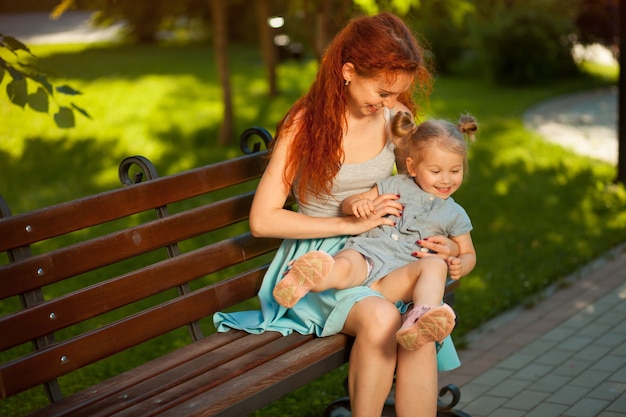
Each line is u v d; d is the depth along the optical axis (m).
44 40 25.27
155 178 3.29
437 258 3.09
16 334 2.67
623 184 8.28
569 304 5.36
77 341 2.82
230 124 11.16
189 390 2.70
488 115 13.04
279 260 3.41
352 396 2.98
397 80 3.02
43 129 11.78
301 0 10.50
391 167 3.41
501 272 6.00
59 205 2.91
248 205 3.62
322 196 3.30
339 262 3.05
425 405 2.92
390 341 2.91
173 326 3.15
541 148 10.46
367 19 3.09
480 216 7.58
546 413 3.82
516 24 16.19
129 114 13.10
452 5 8.97
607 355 4.46
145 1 23.19
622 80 8.11
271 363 2.90
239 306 5.79
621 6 7.89
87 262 2.94
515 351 4.64
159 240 3.22
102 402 2.66
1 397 2.57
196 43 24.52
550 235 6.87
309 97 3.25
